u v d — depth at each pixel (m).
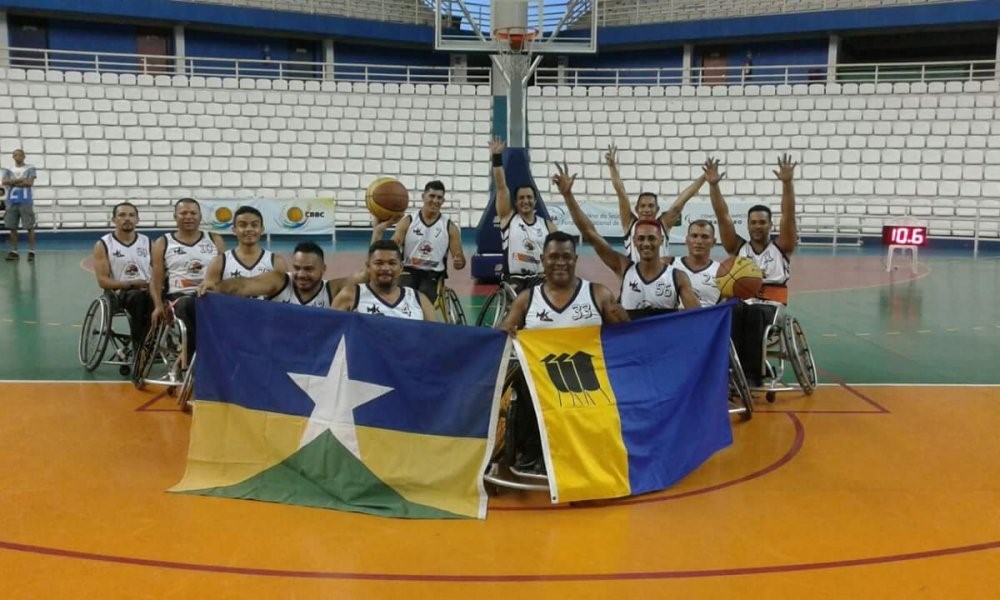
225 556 3.71
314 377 4.54
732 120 22.72
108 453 5.12
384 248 4.91
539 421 4.35
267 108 22.41
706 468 5.02
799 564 3.69
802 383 6.61
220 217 18.53
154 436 5.46
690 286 5.66
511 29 12.73
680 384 4.89
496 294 8.27
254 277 5.40
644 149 22.22
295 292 5.53
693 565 3.67
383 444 4.43
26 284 12.33
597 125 22.80
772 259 6.71
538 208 11.76
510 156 11.87
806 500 4.49
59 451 5.14
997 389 6.99
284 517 4.19
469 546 3.86
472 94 24.25
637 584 3.48
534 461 4.73
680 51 30.94
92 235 19.73
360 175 21.47
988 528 4.11
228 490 4.50
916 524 4.16
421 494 4.36
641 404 4.68
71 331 9.09
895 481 4.79
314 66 30.84
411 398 4.43
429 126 22.78
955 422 6.00
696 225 6.23
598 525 4.13
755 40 29.30
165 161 20.70
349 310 4.90
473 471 4.37
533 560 3.71
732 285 6.14
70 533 3.94
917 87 22.52
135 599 3.30
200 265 6.62
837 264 16.48
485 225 12.59
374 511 4.25
